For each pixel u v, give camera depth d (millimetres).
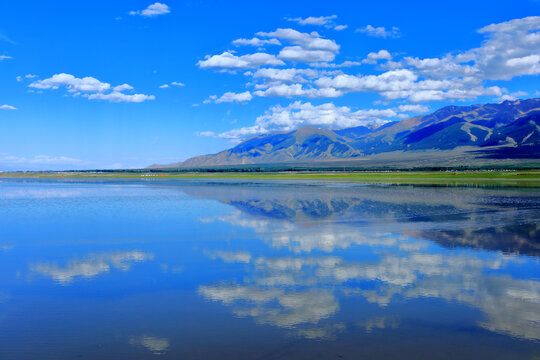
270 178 189750
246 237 33750
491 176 161875
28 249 29766
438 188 95250
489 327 15656
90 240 32906
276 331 15398
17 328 15898
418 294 19344
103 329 15742
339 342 14461
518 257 26297
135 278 22328
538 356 13445
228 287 20656
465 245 29953
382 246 29812
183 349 14031
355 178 165750
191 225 40188
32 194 86062
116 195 80688
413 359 13234
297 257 26672
